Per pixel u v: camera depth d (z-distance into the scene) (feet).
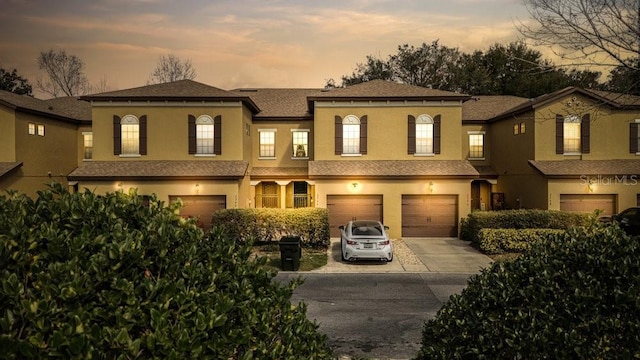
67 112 92.38
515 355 12.96
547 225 64.23
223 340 9.25
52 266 8.63
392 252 57.00
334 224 73.82
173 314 9.25
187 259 10.57
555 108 75.10
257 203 87.51
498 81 150.10
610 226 16.29
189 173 72.33
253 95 99.25
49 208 10.50
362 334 30.86
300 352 11.52
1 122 74.64
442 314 16.15
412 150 77.10
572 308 12.87
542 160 76.07
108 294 8.63
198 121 76.79
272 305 11.67
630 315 12.26
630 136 77.15
